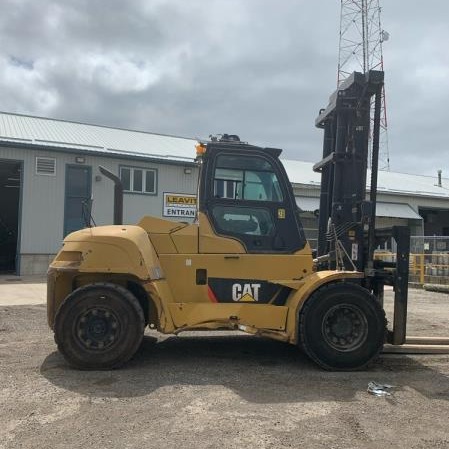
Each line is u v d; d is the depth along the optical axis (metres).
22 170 21.77
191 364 6.86
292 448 4.21
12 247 28.89
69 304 6.40
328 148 8.45
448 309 13.41
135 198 23.75
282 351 7.73
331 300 6.62
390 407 5.26
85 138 25.11
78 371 6.38
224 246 6.92
